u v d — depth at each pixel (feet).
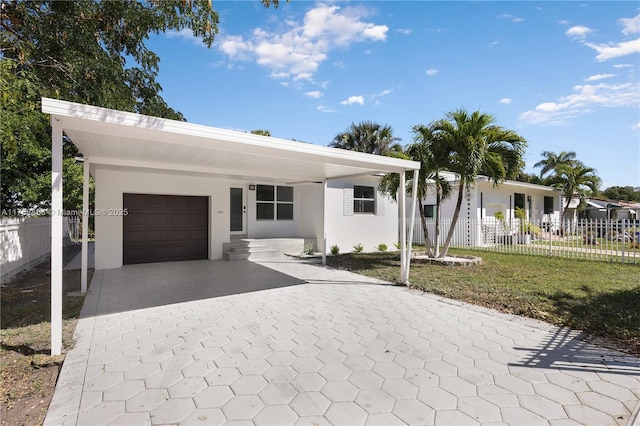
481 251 44.62
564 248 40.16
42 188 40.55
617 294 20.67
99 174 29.73
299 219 46.11
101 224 29.94
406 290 22.74
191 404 9.09
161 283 24.53
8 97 15.44
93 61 21.59
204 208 36.35
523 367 11.35
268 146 15.87
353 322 16.05
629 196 143.74
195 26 24.02
